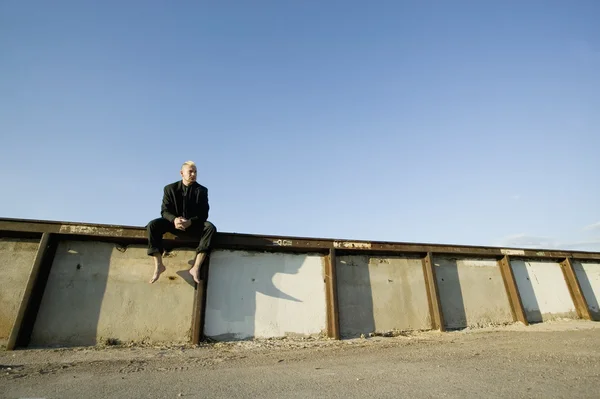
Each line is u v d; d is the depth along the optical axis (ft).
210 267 16.84
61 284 14.85
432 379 8.65
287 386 8.21
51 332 14.12
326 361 11.53
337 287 18.67
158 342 15.06
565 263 26.21
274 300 17.38
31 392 7.80
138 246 16.29
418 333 19.12
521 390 7.59
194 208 16.25
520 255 24.16
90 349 13.65
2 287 14.17
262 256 17.95
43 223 15.06
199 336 15.28
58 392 7.79
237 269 17.26
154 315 15.44
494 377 8.77
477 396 7.22
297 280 18.15
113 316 15.01
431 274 20.74
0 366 10.50
